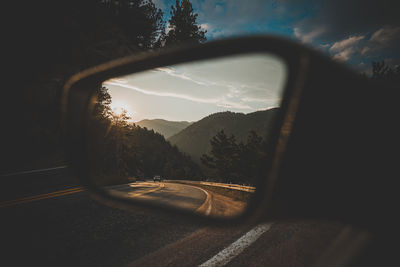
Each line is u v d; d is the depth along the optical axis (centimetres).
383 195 53
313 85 41
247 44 43
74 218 395
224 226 53
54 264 224
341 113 47
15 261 234
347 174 50
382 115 52
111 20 1683
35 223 369
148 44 2141
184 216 79
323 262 93
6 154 1541
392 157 53
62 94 112
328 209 49
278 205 46
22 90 1566
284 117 43
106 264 220
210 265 200
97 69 102
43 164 1600
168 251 241
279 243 224
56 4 1283
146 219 373
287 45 39
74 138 121
